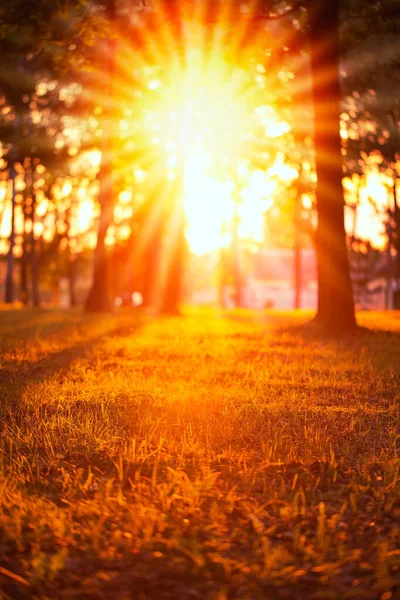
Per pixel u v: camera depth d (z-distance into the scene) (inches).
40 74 1288.1
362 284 1988.2
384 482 264.2
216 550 202.7
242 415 361.7
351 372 533.0
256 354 641.0
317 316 845.8
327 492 255.1
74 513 229.9
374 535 217.8
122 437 318.0
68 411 375.2
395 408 397.1
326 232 823.7
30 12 708.7
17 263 2620.6
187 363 577.3
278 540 213.0
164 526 217.2
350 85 952.9
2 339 735.1
